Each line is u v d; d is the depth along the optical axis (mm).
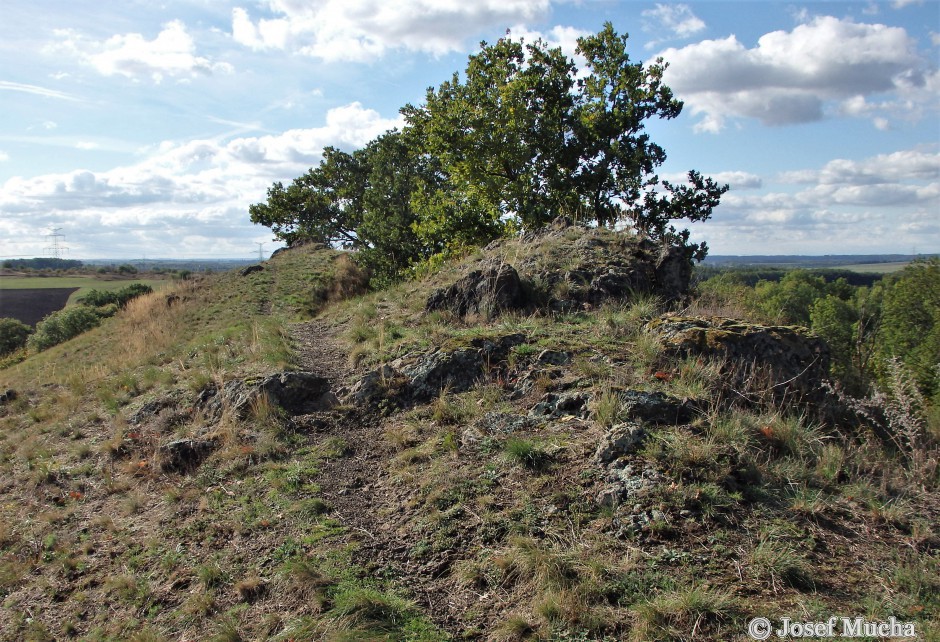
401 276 19531
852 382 5648
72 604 4199
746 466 4047
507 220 17297
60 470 6449
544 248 9258
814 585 3131
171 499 5211
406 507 4363
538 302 7973
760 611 2938
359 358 7379
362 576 3668
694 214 17219
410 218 23125
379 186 24828
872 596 3033
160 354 11062
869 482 4105
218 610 3689
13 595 4469
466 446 4957
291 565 3838
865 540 3510
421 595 3484
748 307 7832
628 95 16984
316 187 32062
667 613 2949
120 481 5879
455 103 17094
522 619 3109
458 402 5789
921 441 4727
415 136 19344
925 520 3715
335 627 3203
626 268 8352
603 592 3182
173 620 3727
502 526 3883
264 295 19344
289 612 3492
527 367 5953
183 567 4246
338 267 22828
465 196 18109
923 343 22859
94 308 27922
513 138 16609
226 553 4262
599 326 6828
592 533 3654
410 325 8312
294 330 10375
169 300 19609
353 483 4898
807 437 4535
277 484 4980
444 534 3949
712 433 4336
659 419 4590
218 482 5309
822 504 3773
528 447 4500
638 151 16375
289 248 30203
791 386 5258
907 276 26047
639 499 3787
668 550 3422
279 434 5828
